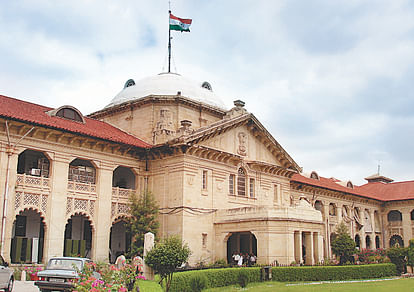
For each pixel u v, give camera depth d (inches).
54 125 1115.9
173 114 1536.7
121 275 683.4
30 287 833.5
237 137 1519.4
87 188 1228.5
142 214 1261.1
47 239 1106.7
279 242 1267.2
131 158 1358.3
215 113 1673.2
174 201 1306.6
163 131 1378.0
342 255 1610.5
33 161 1221.7
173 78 1740.9
